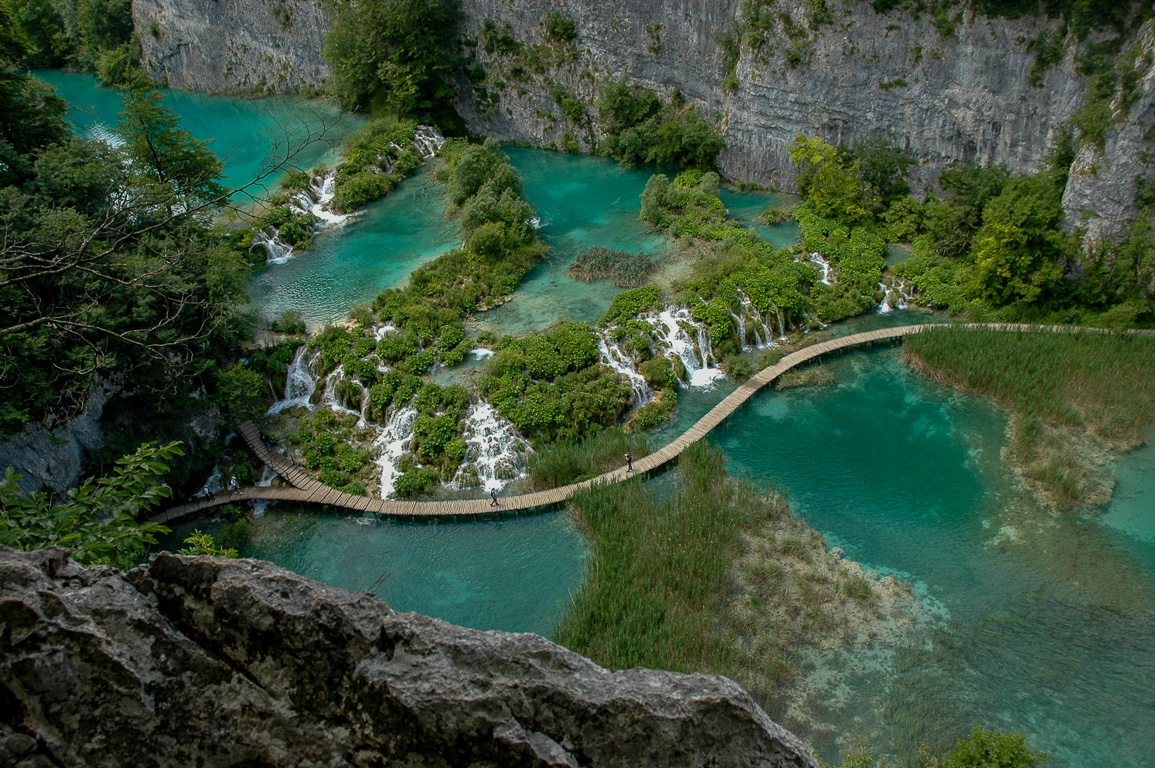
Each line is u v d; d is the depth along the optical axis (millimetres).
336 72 77562
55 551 9242
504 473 39156
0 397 32312
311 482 38594
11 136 42438
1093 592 31812
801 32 58250
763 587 32156
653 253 55344
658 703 9141
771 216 58500
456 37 75500
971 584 32344
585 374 42844
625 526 34500
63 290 33312
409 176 68250
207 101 88688
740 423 42188
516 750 8664
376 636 9133
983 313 48562
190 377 38281
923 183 56719
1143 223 44281
